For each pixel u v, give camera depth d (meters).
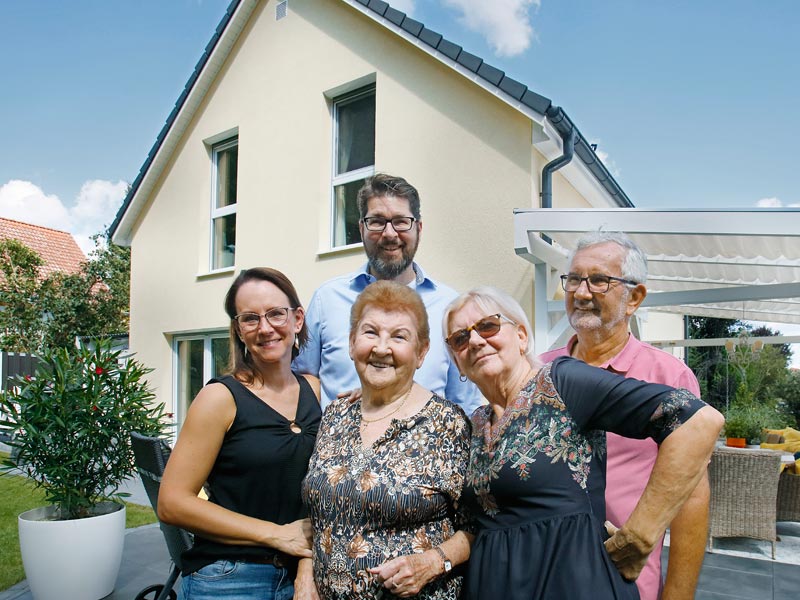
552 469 1.54
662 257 5.41
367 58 6.76
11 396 4.05
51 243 20.92
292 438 2.09
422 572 1.69
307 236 7.31
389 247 2.87
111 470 4.23
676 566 1.82
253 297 2.14
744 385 10.10
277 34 7.85
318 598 1.88
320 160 7.23
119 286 13.60
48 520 4.11
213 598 1.95
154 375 9.32
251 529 1.95
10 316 12.54
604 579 1.45
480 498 1.67
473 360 1.81
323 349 2.83
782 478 5.81
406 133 6.33
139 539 5.44
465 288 5.79
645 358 2.19
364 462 1.84
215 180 8.93
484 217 5.70
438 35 5.95
